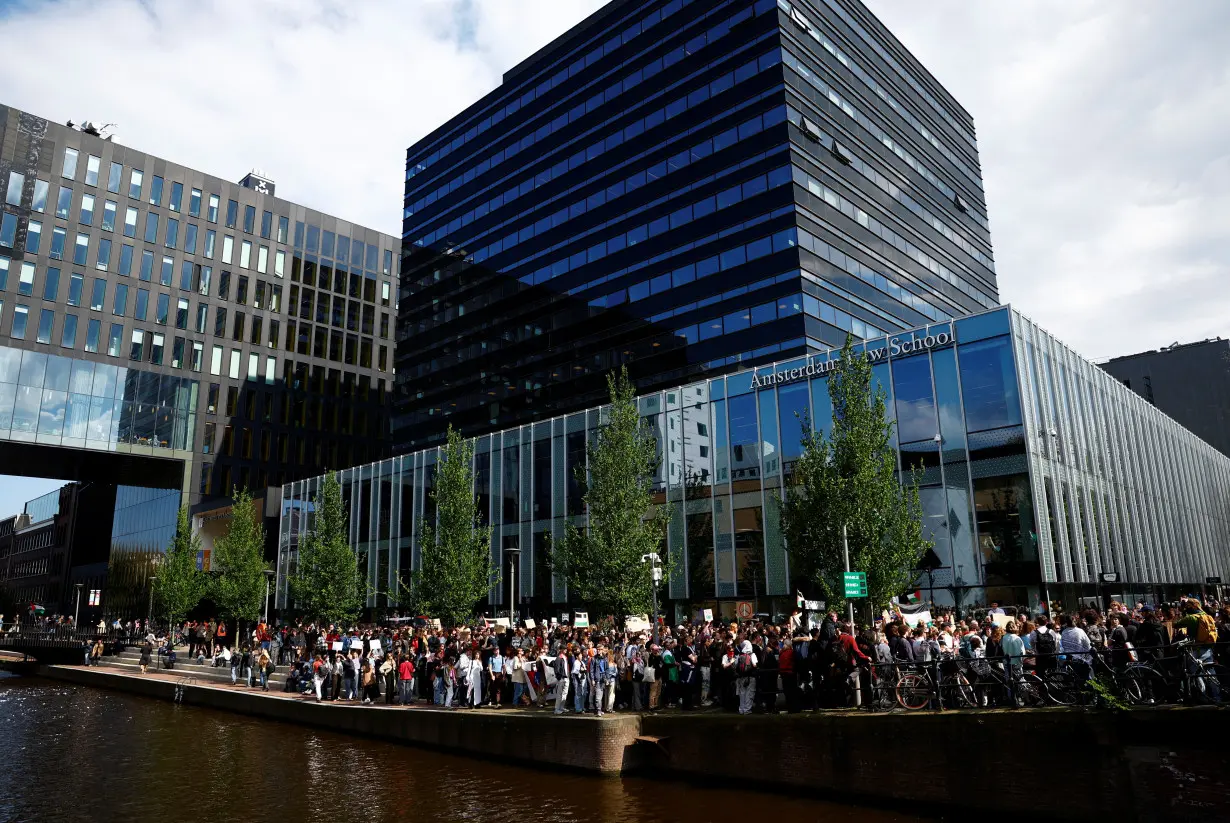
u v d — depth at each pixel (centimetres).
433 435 6500
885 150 5566
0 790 1789
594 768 1781
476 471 4588
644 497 2852
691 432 3597
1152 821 1209
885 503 2097
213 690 3206
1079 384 3269
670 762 1761
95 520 8919
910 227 5650
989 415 2770
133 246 6588
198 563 5753
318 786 1786
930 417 2905
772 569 3198
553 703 2239
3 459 6469
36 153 6150
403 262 7250
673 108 5244
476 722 2075
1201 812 1179
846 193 4959
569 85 6056
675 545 3544
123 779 1889
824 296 4450
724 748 1675
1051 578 2592
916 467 2898
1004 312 2809
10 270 5903
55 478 7188
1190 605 1571
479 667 2286
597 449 2928
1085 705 1335
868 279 4947
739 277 4581
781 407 3309
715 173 4872
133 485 7500
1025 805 1309
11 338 5834
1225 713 1188
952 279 6122
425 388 6694
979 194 7038
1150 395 8644
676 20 5381
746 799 1541
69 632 4994
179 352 6725
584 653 2005
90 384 6166
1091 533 2991
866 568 2050
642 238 5203
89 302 6259
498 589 4275
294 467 7300
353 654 2788
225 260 7162
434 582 3316
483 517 4462
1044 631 1481
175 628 5431
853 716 1500
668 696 1961
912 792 1416
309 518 5675
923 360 2962
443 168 7088
